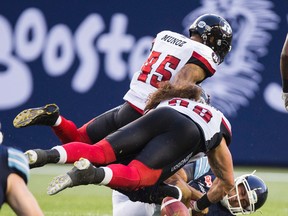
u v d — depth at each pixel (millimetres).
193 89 14141
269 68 30969
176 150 13266
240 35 30953
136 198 14047
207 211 15109
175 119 13461
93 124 16031
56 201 23453
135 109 15812
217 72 30766
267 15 31016
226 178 14227
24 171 9805
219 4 31078
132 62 31328
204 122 13633
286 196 25906
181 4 31297
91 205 22734
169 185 14156
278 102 31031
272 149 31047
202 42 16078
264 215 21000
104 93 31344
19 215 9672
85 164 12352
